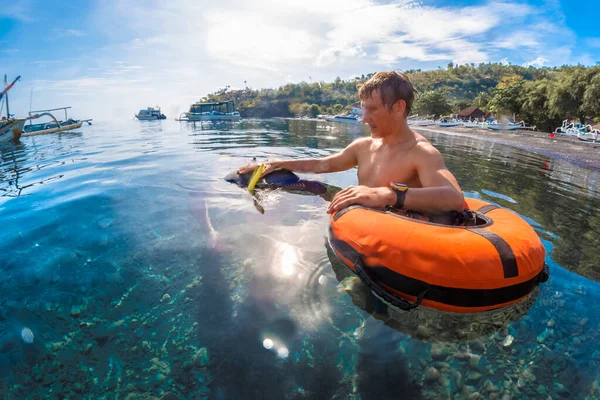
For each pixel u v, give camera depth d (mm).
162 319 1585
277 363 1351
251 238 2371
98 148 7480
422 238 1689
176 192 3430
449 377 1295
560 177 5137
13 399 1187
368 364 1351
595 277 2014
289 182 3643
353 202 2117
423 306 1689
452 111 60562
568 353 1412
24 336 1468
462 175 4832
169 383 1261
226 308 1657
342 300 1728
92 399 1197
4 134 10156
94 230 2496
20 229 2516
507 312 1675
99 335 1486
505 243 1694
